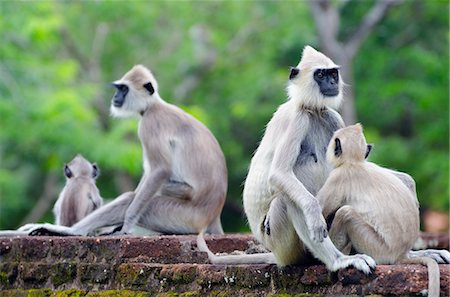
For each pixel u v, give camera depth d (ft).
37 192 75.00
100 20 70.74
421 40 75.61
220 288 23.30
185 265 24.08
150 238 25.63
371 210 21.36
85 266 25.49
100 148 61.36
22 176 72.08
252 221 23.77
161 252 25.45
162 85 73.82
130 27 72.18
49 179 72.13
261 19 75.41
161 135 33.01
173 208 32.30
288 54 75.20
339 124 24.91
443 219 71.97
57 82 64.39
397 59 73.61
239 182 76.89
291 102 24.62
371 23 67.51
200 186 32.24
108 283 25.17
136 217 31.96
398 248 21.35
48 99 61.67
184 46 73.77
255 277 22.75
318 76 24.38
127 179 70.28
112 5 69.77
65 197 32.65
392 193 21.47
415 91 70.38
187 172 32.45
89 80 72.08
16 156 71.87
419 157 71.05
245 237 28.19
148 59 73.92
